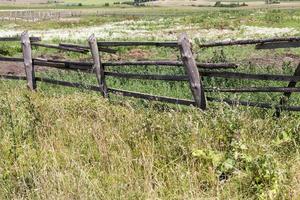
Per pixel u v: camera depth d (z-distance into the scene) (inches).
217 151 244.1
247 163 224.7
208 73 351.9
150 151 255.8
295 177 213.8
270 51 773.9
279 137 261.4
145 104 373.4
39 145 282.4
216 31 1448.1
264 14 2155.5
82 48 446.0
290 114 317.7
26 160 260.2
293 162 231.9
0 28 2276.1
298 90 319.3
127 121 311.1
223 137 257.9
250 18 1852.9
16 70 731.4
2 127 309.3
